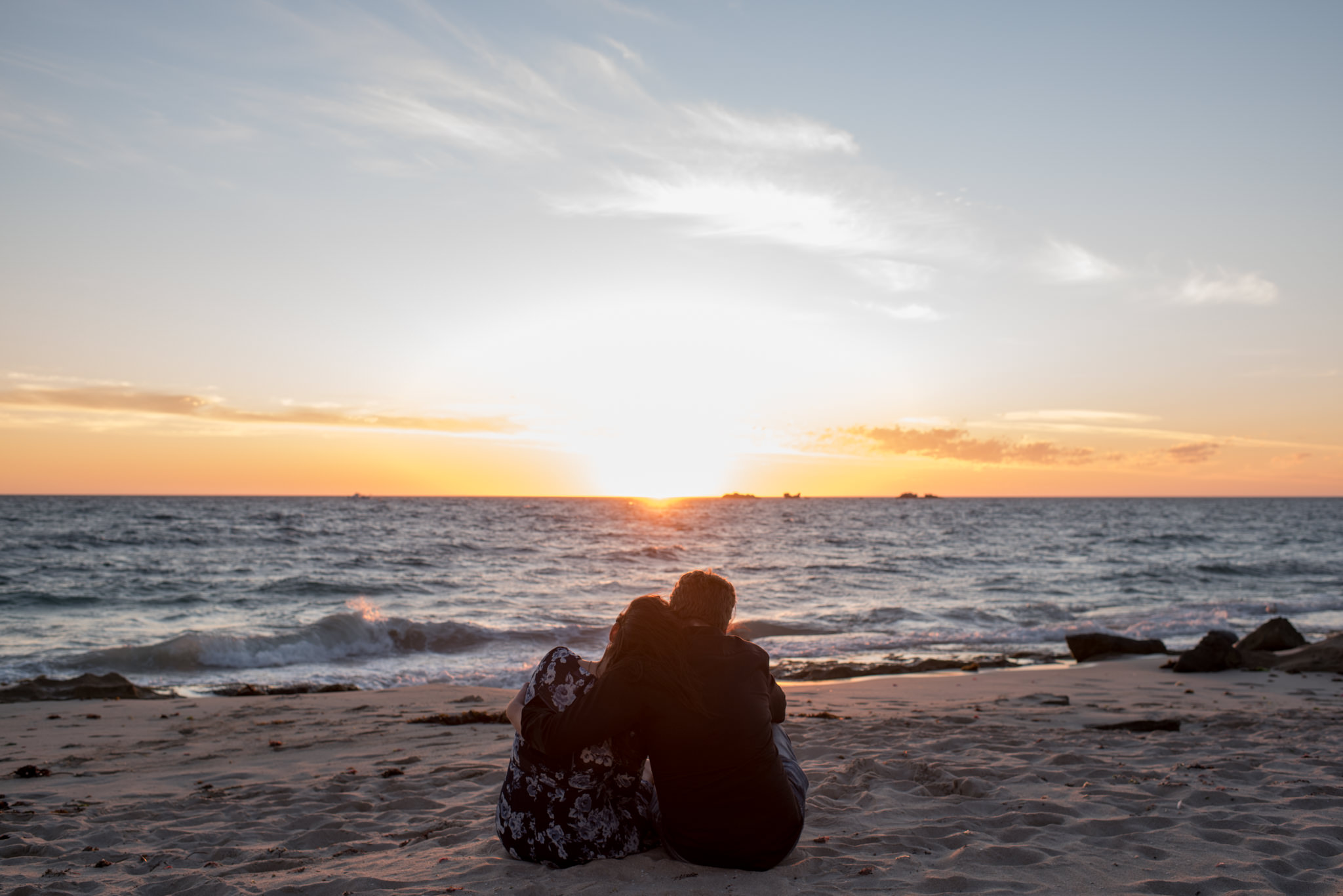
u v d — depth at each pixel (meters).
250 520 68.62
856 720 7.88
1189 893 2.96
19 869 3.55
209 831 4.16
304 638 15.84
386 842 3.85
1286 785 4.69
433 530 61.25
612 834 3.15
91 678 11.26
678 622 3.06
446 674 13.79
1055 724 7.72
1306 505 192.38
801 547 51.03
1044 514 118.19
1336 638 12.63
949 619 21.38
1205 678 11.73
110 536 48.47
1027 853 3.36
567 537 56.72
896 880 3.04
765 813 2.98
